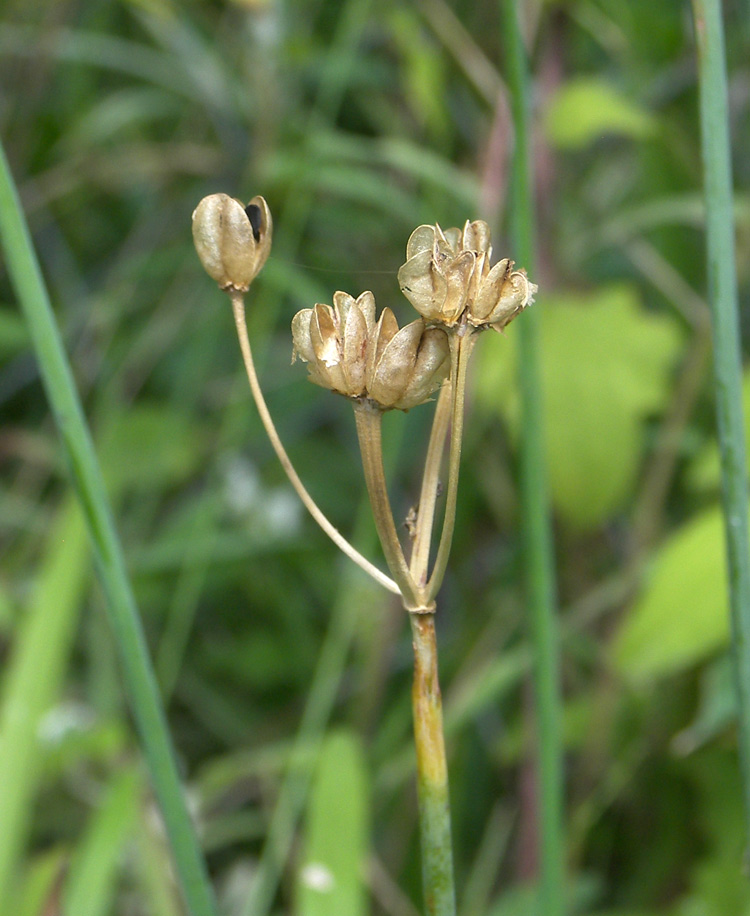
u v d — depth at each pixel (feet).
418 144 2.14
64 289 2.39
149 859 1.27
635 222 1.72
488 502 2.04
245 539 1.92
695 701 1.53
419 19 1.87
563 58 1.73
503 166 1.66
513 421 1.53
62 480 2.19
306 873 1.11
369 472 0.80
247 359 0.82
